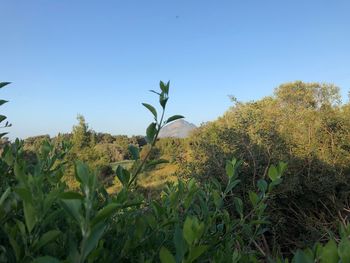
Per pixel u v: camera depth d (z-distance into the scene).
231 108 9.85
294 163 7.79
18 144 2.34
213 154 7.82
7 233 1.42
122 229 1.79
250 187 7.24
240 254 1.82
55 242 1.50
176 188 2.27
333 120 8.55
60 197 1.09
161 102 1.81
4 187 1.96
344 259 1.05
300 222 7.71
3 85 1.94
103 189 1.91
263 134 7.86
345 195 7.80
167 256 1.14
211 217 2.04
